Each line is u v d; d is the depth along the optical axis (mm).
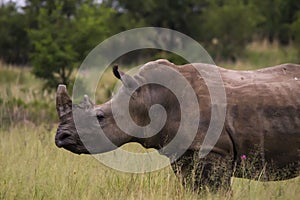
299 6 117125
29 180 25938
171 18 111625
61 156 29922
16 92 54719
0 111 44250
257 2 121312
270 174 25250
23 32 98750
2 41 98750
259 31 120188
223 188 24297
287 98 24906
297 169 25250
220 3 120875
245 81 25297
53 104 50219
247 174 24984
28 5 86750
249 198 23516
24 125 40188
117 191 25125
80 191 25031
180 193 24141
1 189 25141
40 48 59875
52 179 26156
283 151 24891
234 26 108250
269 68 26234
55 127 40844
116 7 113562
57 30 63000
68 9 68125
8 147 33375
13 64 99562
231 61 102812
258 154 24766
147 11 112625
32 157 29734
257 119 24609
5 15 100188
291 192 23969
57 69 59375
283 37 117812
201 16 112062
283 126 24688
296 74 25875
